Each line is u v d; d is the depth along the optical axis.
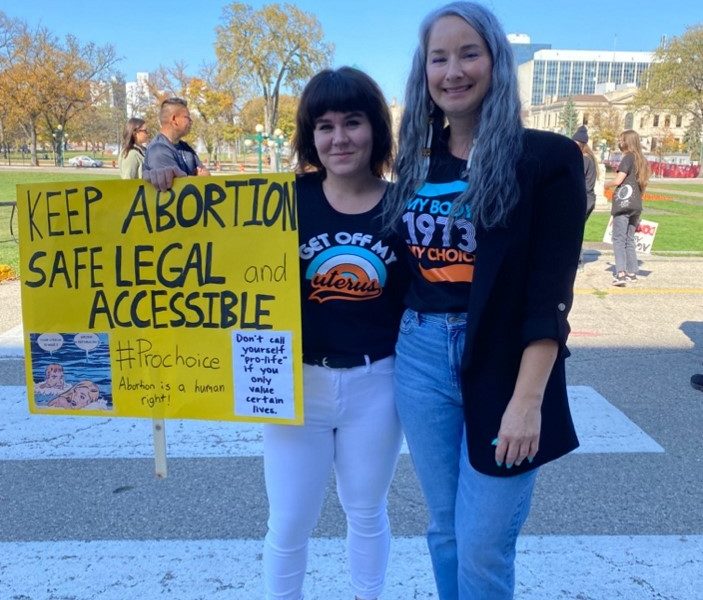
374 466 2.08
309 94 1.90
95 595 2.45
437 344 1.82
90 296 2.19
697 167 59.50
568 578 2.54
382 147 1.99
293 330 2.01
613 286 8.12
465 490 1.83
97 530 2.87
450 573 2.01
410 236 1.83
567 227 1.64
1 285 7.84
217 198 2.03
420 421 1.89
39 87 51.38
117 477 3.32
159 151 5.64
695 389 4.55
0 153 80.00
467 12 1.67
